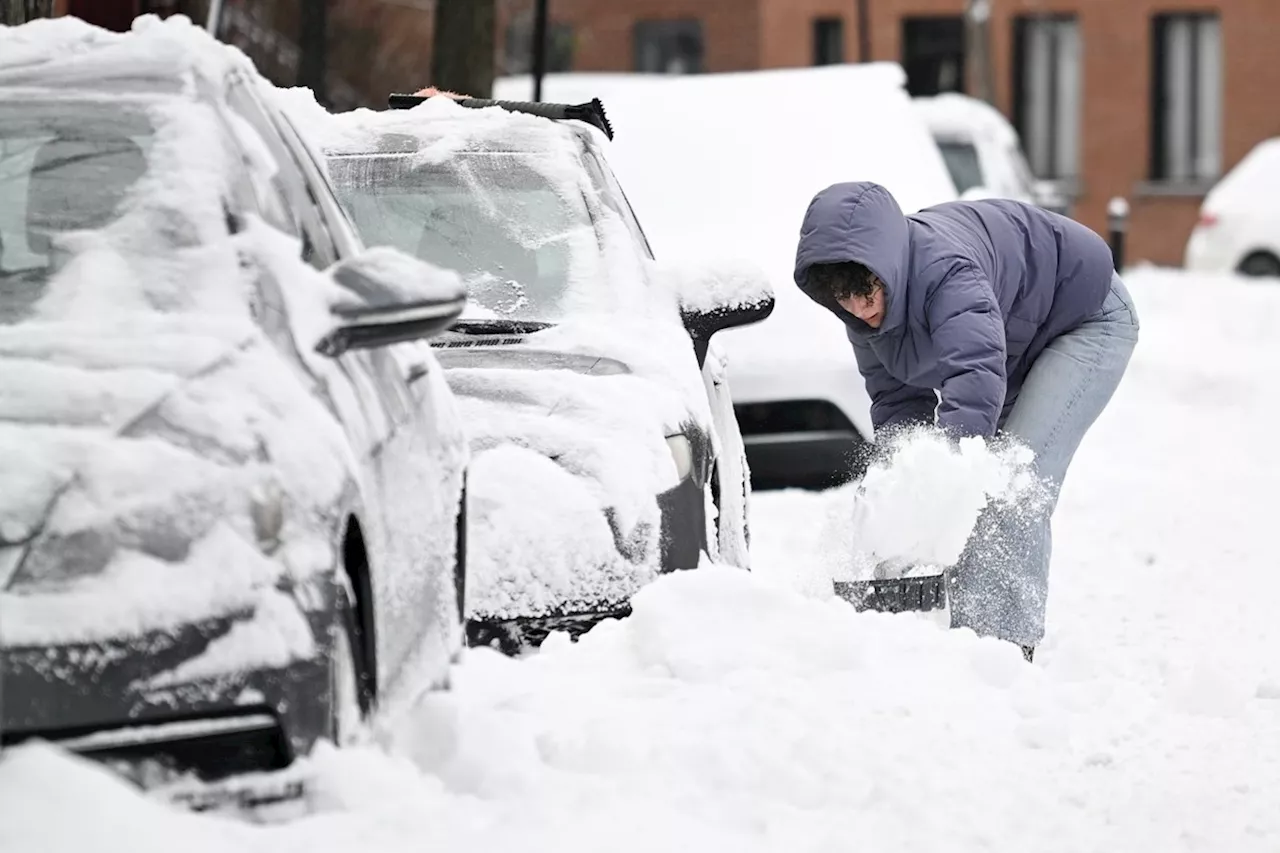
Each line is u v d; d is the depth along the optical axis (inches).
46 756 359.6
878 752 504.1
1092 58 3715.6
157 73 482.3
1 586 372.8
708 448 643.5
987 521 666.2
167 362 414.0
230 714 381.7
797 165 1208.8
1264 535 1019.9
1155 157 3735.2
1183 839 472.1
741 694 534.6
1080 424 683.4
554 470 598.2
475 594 579.8
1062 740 543.5
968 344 629.0
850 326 644.1
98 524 380.5
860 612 634.8
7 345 420.5
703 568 586.6
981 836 461.4
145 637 373.7
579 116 774.5
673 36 3922.2
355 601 418.3
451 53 1437.0
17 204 459.2
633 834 430.6
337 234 504.1
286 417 411.5
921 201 1184.8
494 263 704.4
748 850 434.9
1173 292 2652.6
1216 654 724.7
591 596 589.0
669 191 1187.3
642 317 686.5
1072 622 788.0
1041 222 680.4
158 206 453.7
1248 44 3661.4
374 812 398.6
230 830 374.9
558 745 475.2
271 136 494.3
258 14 2269.9
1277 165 2989.7
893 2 3754.9
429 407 499.8
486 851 404.5
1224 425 1534.2
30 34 497.0
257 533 390.9
